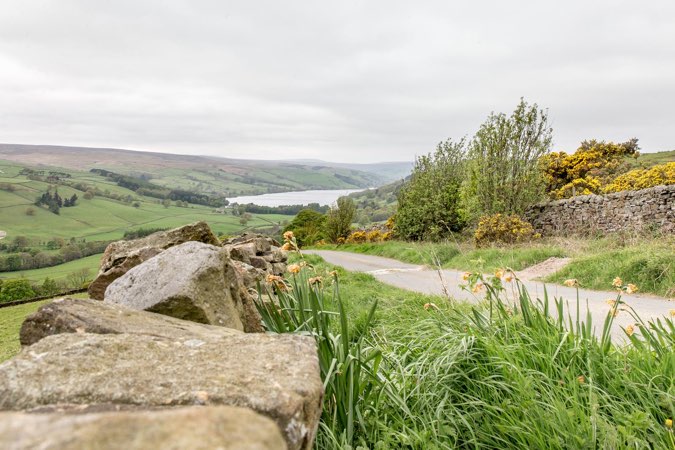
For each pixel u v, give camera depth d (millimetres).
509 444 2404
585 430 2289
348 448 2199
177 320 2504
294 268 3217
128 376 1459
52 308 2133
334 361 2443
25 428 767
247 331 3451
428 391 2924
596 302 7816
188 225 4523
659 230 13305
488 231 16938
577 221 16844
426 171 25781
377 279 12727
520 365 3002
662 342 3143
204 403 1303
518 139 18047
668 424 2234
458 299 7926
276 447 851
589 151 23891
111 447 738
